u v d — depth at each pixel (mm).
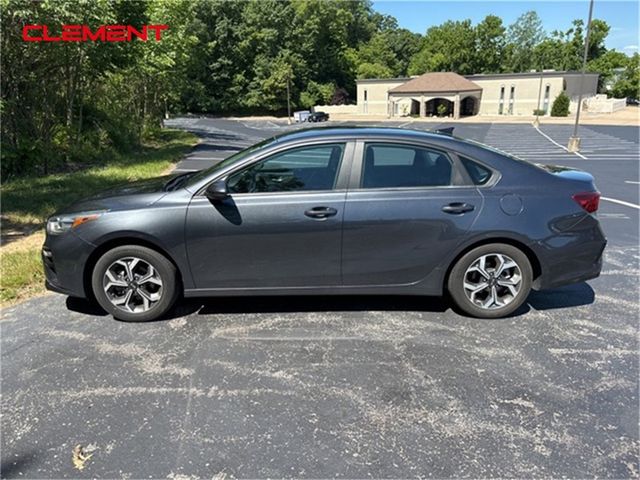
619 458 2168
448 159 3430
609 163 15453
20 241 5453
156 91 22922
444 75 50500
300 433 2342
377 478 2057
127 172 10938
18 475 2080
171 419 2449
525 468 2111
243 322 3521
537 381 2770
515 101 48031
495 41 65938
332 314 3648
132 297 3516
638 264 4887
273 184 3387
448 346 3164
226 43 60188
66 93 13234
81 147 13492
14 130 10742
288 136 3539
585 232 3441
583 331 3383
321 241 3354
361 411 2508
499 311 3529
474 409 2520
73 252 3389
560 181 3479
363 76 65625
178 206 3334
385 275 3455
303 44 61781
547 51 66625
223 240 3344
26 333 3383
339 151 3396
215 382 2771
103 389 2709
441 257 3418
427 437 2311
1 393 2674
